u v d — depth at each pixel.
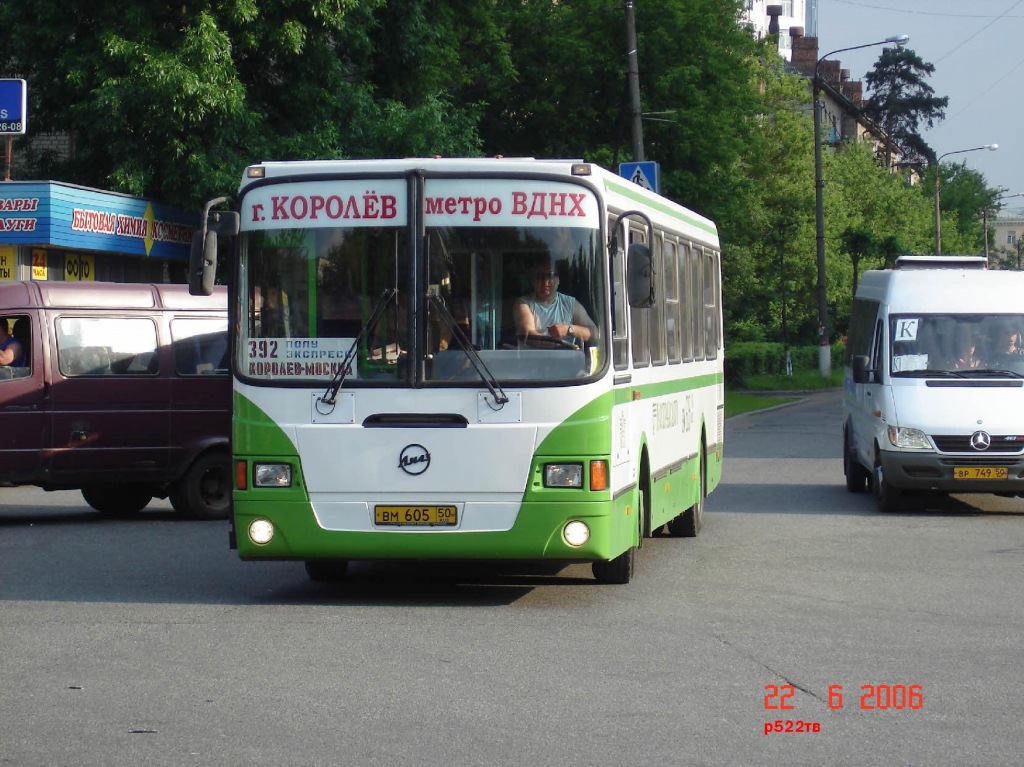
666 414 15.30
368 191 12.07
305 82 34.78
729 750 7.68
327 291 12.05
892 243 79.50
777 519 19.98
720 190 51.34
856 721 8.38
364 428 11.91
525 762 7.38
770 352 71.44
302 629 11.24
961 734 8.09
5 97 27.61
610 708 8.62
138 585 13.79
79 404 19.38
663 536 17.95
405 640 10.77
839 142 114.75
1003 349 21.19
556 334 11.96
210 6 32.50
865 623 11.67
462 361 11.91
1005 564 15.38
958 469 20.17
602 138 51.22
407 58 38.59
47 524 19.86
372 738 7.87
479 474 11.84
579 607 12.39
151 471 19.88
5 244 29.19
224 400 20.44
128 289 20.00
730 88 51.06
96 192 30.27
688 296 17.16
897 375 21.11
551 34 51.28
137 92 31.23
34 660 9.99
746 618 11.87
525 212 12.02
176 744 7.74
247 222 12.21
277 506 11.98
